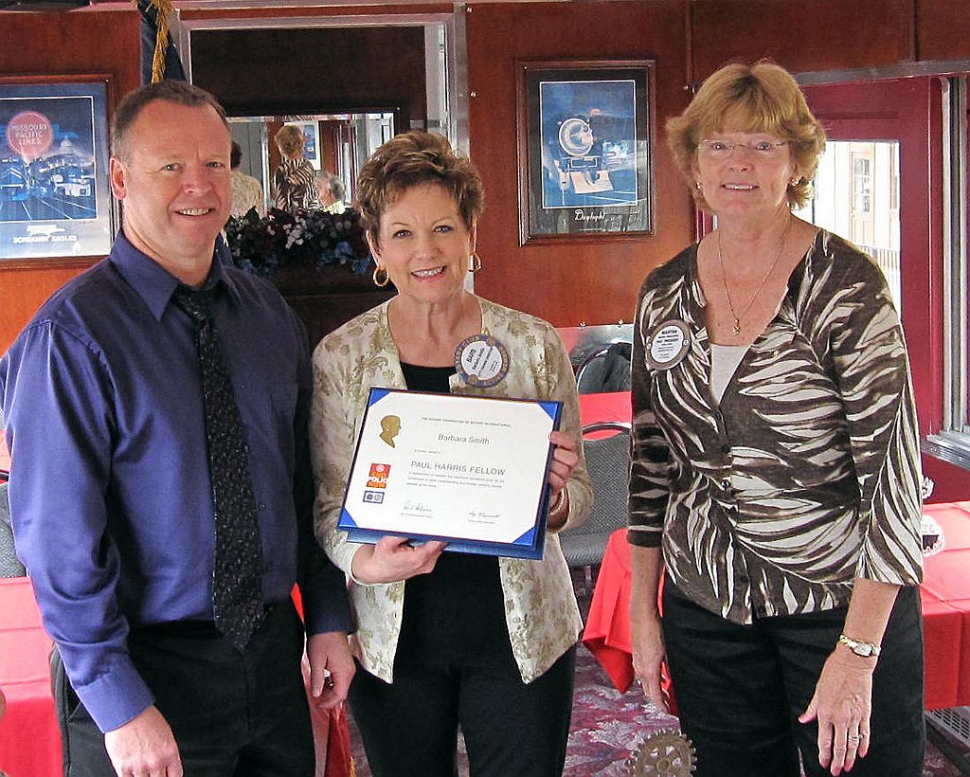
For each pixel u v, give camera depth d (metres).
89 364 1.99
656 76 6.20
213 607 2.11
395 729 2.38
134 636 2.10
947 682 2.79
